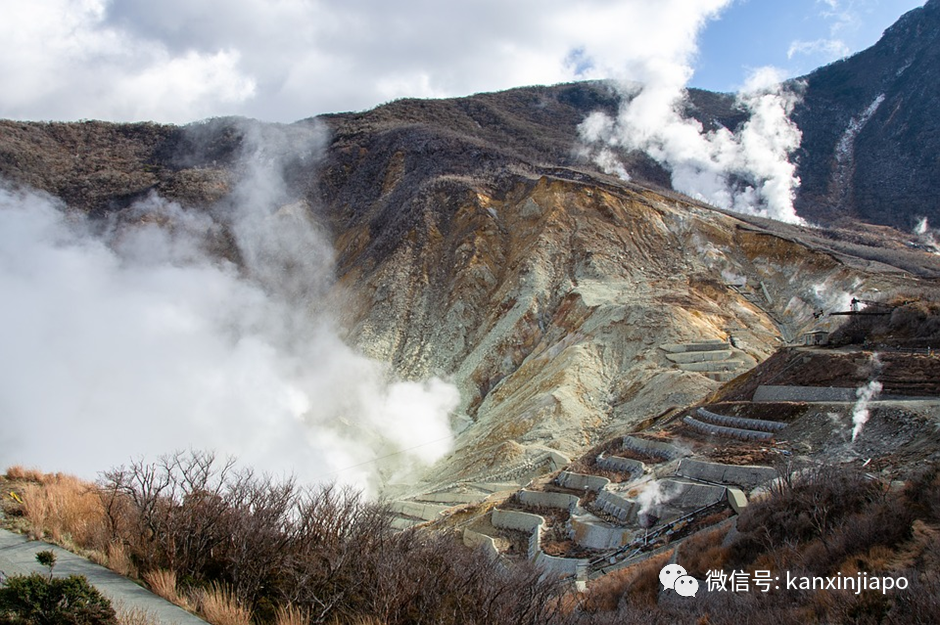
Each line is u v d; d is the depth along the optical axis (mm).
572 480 49094
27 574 12742
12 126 186125
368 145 167250
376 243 127812
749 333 84750
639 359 80188
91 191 164125
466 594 16500
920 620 16953
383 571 15828
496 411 81938
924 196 188750
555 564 36969
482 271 111625
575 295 97562
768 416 47094
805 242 105625
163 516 15867
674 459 45250
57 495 16297
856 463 34812
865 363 49406
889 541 22000
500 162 143125
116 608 12211
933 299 67750
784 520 26688
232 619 12984
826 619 18734
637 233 110688
